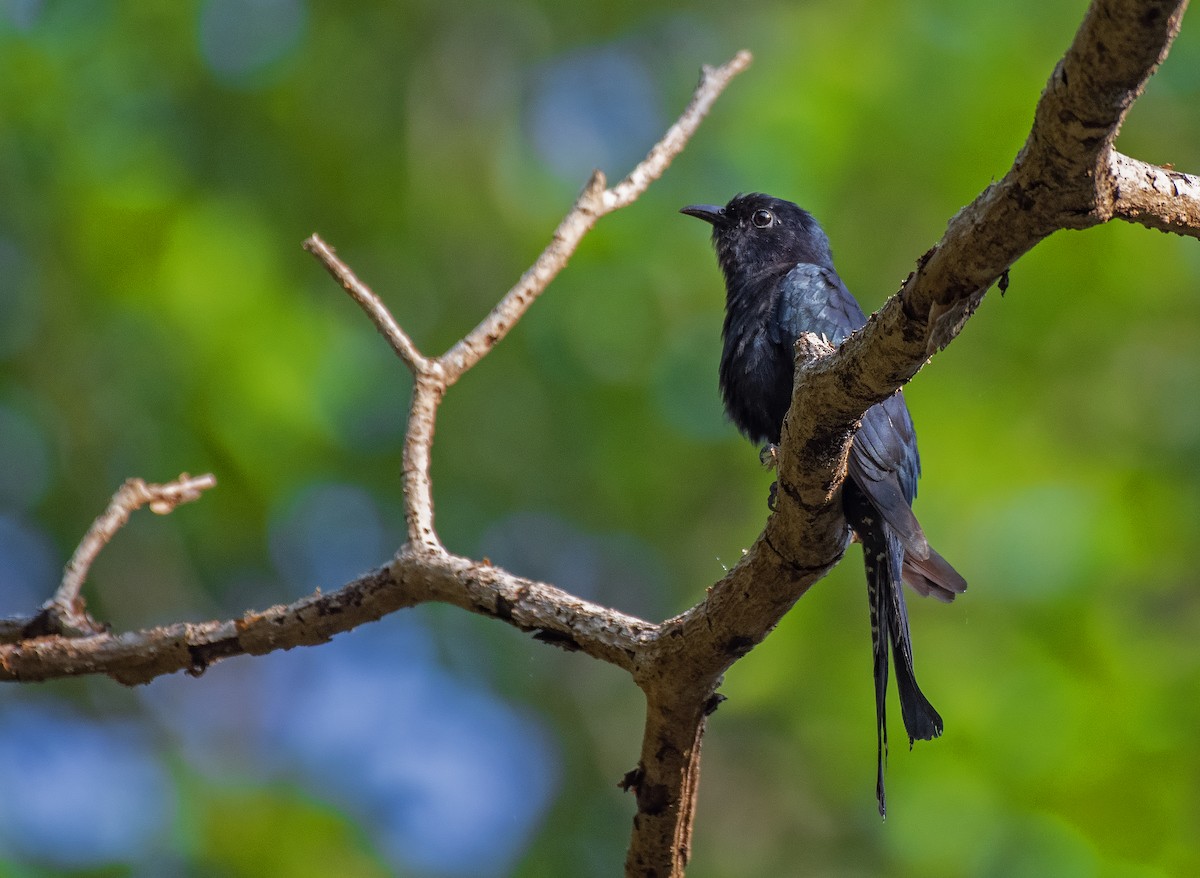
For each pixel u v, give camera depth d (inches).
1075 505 507.8
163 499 256.1
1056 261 543.5
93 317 537.0
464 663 633.0
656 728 220.7
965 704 469.4
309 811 477.1
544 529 626.2
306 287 574.6
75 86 546.6
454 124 616.4
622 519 614.2
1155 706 459.5
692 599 589.3
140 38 559.8
